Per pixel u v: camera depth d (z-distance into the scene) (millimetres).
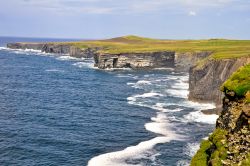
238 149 19578
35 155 44594
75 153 45406
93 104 79938
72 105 78625
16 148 46969
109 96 90938
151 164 40094
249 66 24078
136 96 90625
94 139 51656
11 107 74312
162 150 45062
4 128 56781
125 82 120000
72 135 53812
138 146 46781
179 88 105562
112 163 40625
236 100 22344
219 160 20344
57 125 60250
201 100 79312
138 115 67750
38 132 55219
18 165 41094
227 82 23828
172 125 58562
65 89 102625
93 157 43562
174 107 75125
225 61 75312
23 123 61000
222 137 21891
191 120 62094
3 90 96062
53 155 44562
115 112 71000
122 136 53031
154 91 99375
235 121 21141
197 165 22938
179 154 43531
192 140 49500
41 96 89562
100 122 62531
